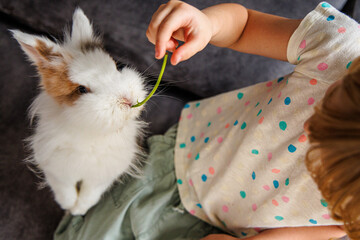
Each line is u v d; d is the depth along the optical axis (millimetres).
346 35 606
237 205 819
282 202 696
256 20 787
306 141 637
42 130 764
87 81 680
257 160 746
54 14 939
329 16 646
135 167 910
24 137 990
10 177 972
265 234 755
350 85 371
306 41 657
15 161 984
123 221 889
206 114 992
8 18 1016
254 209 771
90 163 787
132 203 894
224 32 737
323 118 400
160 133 1107
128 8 917
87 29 796
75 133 721
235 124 841
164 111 1120
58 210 1008
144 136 1065
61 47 734
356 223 449
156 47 548
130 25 937
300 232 736
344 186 404
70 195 883
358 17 987
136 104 687
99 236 842
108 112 669
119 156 821
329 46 610
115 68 728
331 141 389
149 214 868
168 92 1135
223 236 779
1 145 982
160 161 974
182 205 910
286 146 671
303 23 664
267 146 717
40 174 998
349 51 594
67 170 791
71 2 913
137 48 976
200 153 899
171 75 1039
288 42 699
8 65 1008
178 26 573
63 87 710
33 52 715
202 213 899
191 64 1013
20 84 1018
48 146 755
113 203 910
